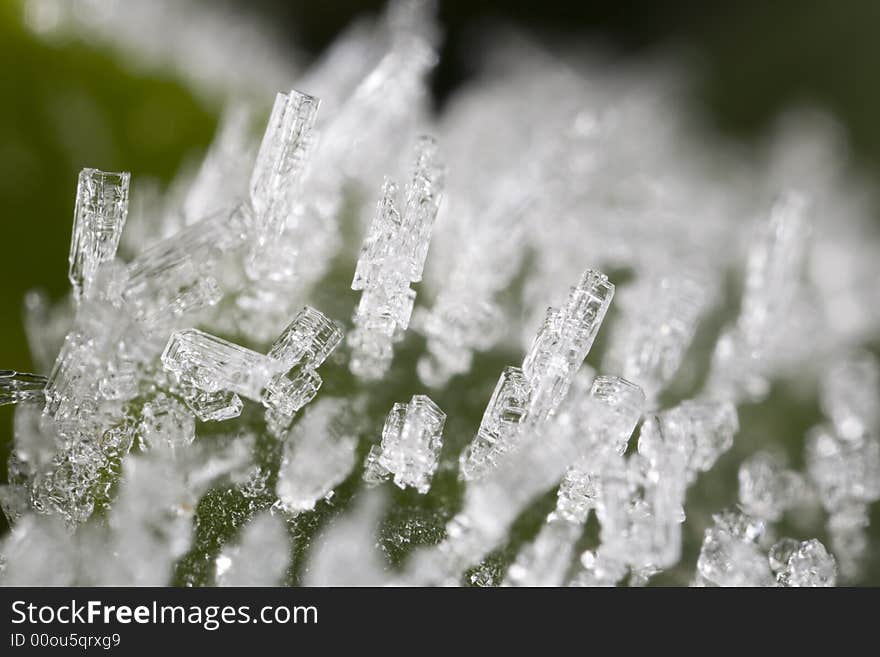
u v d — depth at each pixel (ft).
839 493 0.16
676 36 0.23
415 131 0.17
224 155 0.16
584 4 0.22
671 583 0.15
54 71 0.16
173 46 0.17
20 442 0.15
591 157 0.17
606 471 0.15
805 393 0.17
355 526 0.15
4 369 0.15
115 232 0.15
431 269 0.16
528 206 0.16
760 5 0.23
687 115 0.23
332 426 0.15
